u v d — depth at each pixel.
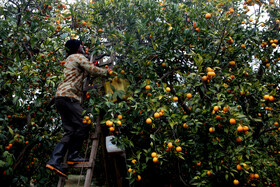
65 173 2.62
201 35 3.24
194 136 2.90
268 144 4.30
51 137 4.32
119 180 3.39
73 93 2.57
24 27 2.58
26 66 2.33
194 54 2.73
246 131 2.51
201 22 3.20
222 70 3.09
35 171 4.49
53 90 3.81
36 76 2.88
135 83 2.81
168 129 3.09
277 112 3.20
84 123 2.60
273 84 3.47
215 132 2.71
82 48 3.02
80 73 2.67
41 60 2.88
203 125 2.92
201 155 2.93
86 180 2.53
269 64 3.53
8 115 3.30
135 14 3.46
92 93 2.99
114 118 2.54
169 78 3.54
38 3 3.51
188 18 3.73
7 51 2.68
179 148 2.50
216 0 3.40
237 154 2.57
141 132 2.79
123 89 2.79
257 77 3.64
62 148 2.51
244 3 3.60
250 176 2.84
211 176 2.90
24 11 3.03
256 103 3.16
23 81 2.47
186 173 3.31
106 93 2.77
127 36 2.85
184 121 2.79
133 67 2.88
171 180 4.21
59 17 3.46
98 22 3.07
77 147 2.68
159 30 3.23
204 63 3.00
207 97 2.79
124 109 2.61
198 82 2.59
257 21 3.50
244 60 3.32
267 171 3.36
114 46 2.85
